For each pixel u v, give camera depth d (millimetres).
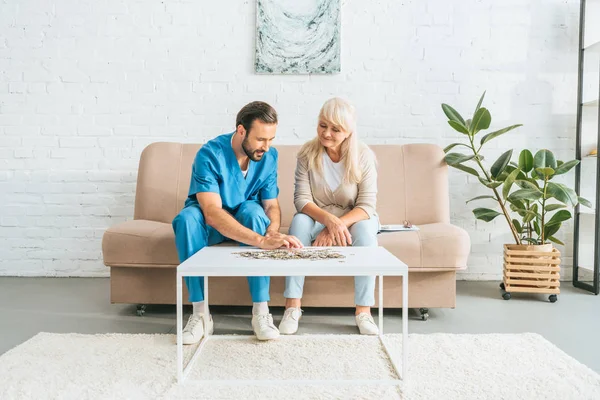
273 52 2992
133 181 3053
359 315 1991
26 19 3014
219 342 1842
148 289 2191
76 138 3041
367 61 3021
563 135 3018
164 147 2699
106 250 2139
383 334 1934
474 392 1396
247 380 1461
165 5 3016
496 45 3010
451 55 3020
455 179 3035
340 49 2992
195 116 3045
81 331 1988
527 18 3002
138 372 1534
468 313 2289
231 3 3012
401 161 2656
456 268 2107
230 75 3033
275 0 2973
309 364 1621
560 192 2463
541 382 1463
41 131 3037
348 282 2158
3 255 3051
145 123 3043
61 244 3055
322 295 2160
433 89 3027
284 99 3033
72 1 3010
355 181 2115
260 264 1380
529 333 1927
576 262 2896
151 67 3027
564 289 2805
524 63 3010
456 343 1816
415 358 1668
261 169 2053
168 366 1587
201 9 3014
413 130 3037
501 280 3021
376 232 2068
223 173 1923
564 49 3000
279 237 1714
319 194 2174
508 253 2562
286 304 2035
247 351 1743
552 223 2664
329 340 1864
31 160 3045
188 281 1865
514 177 2527
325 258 1487
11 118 3033
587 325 2098
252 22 3018
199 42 3023
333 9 2979
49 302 2436
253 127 1810
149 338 1872
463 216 3035
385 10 3010
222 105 3037
